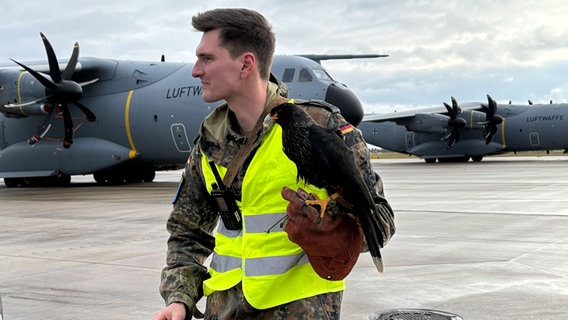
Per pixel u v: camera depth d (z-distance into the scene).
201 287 2.74
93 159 23.59
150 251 8.92
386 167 40.59
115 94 23.45
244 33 2.41
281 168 2.37
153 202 16.61
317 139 2.15
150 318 5.52
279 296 2.38
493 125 41.66
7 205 16.48
